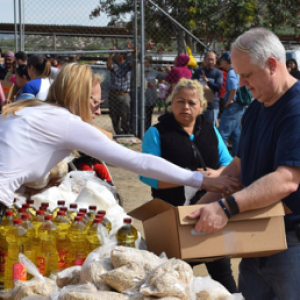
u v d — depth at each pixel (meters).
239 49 2.33
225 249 2.24
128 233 2.38
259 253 2.30
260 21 12.80
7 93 6.97
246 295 2.73
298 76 9.23
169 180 2.54
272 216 2.28
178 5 11.36
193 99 3.28
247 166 2.58
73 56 10.03
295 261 2.40
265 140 2.42
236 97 8.40
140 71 9.94
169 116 3.37
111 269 1.96
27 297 1.95
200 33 12.01
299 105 2.28
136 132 10.25
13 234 2.27
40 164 2.37
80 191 2.84
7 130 2.33
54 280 2.22
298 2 13.11
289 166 2.26
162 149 3.26
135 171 2.49
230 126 8.48
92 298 1.78
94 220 2.37
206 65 9.44
